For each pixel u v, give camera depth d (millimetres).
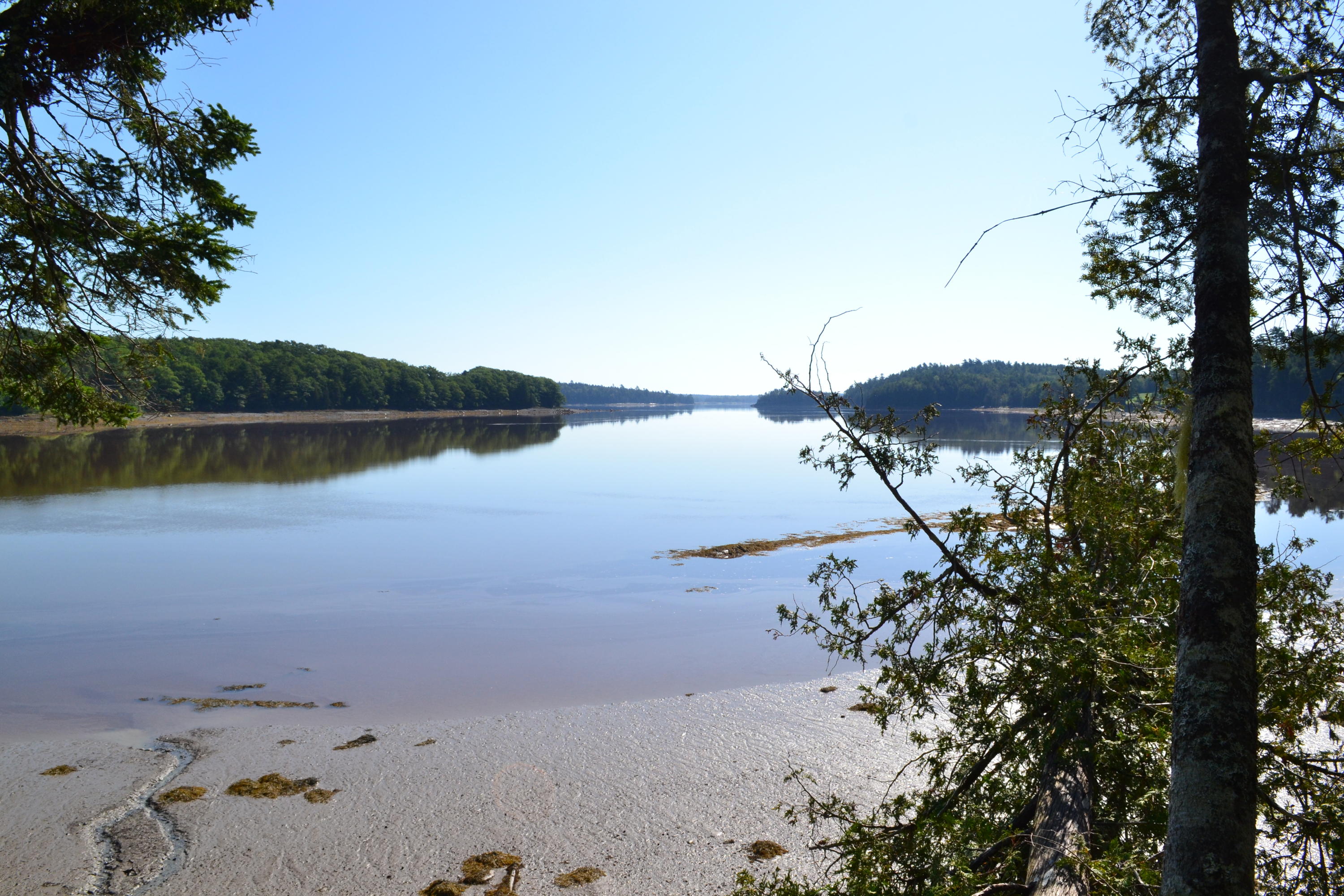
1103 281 4652
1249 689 2676
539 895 6184
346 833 7078
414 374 154000
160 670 11891
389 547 22500
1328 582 4980
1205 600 2764
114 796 7773
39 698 10609
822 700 10461
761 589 17688
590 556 21328
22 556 20594
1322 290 3701
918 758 5562
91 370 7926
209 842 6926
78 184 7797
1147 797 4070
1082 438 5562
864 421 5258
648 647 13273
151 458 47875
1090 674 4082
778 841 6902
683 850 6785
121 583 17688
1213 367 2975
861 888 4211
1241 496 2828
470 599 16656
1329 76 3230
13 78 6805
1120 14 4383
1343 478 3859
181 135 7969
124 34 7344
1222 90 3234
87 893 6203
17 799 7676
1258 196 3820
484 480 40812
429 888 6258
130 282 7699
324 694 10922
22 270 7129
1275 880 4137
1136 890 3434
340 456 54062
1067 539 5422
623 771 8352
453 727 9633
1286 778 4227
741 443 72062
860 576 18734
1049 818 4141
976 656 4945
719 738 9211
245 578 18375
